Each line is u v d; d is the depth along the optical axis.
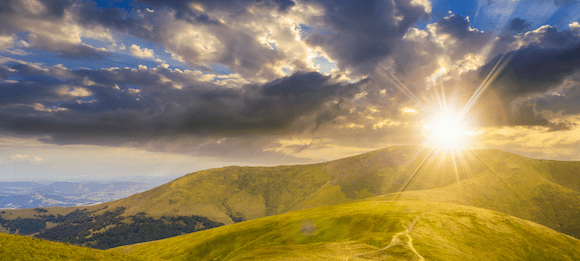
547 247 88.75
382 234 78.88
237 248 123.12
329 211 135.88
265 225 137.00
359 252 62.62
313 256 57.81
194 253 131.38
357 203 147.88
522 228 97.50
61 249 39.88
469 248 76.06
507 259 76.38
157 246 157.88
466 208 114.44
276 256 57.59
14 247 35.38
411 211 107.62
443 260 60.09
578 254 87.12
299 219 131.75
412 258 58.91
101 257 40.97
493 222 98.88
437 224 90.69
